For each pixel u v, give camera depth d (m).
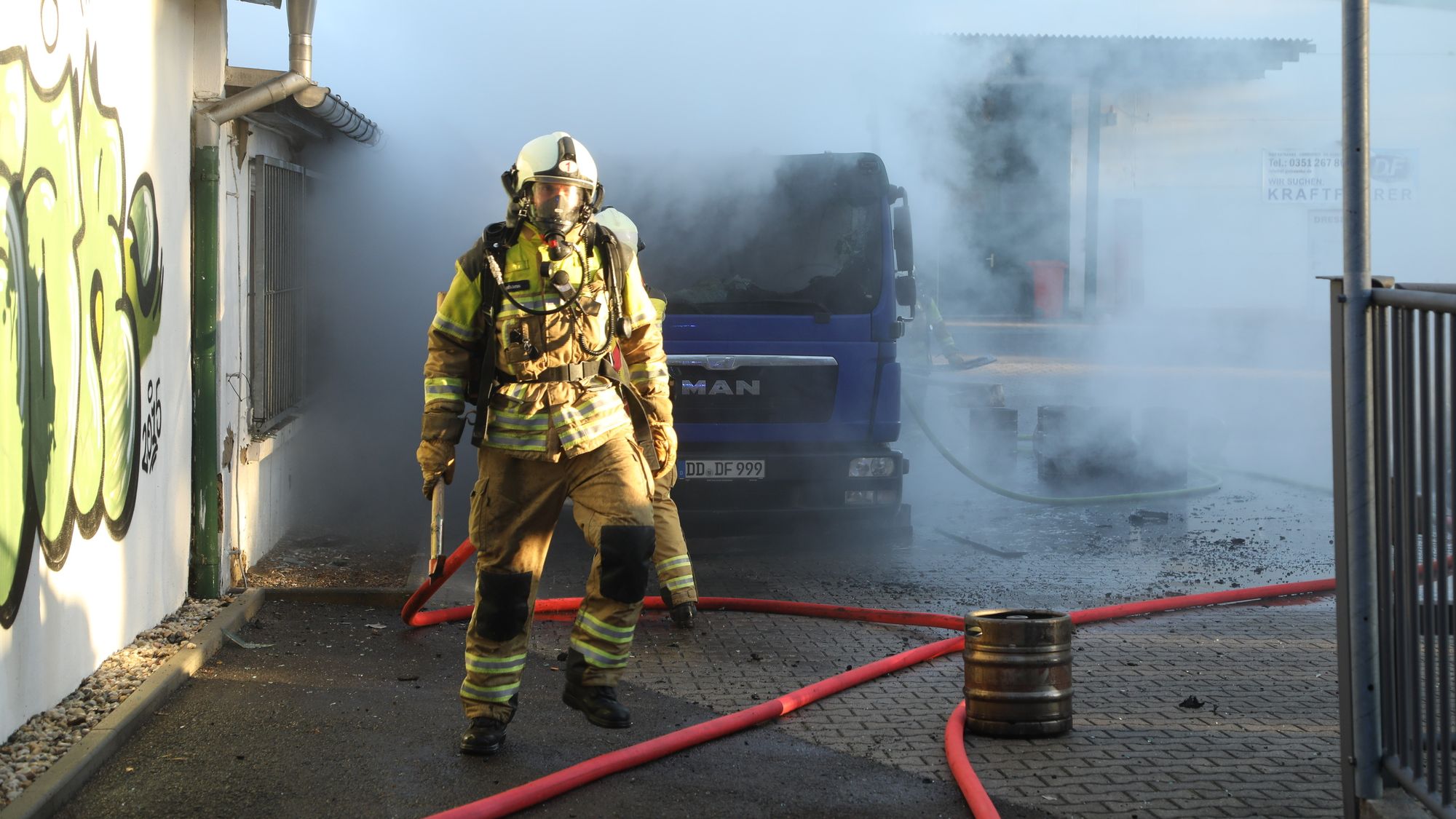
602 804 3.89
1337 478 3.55
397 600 6.67
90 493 4.80
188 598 6.32
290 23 6.69
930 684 5.35
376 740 4.46
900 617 6.50
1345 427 3.47
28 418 4.10
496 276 4.16
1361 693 3.45
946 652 5.82
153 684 4.79
